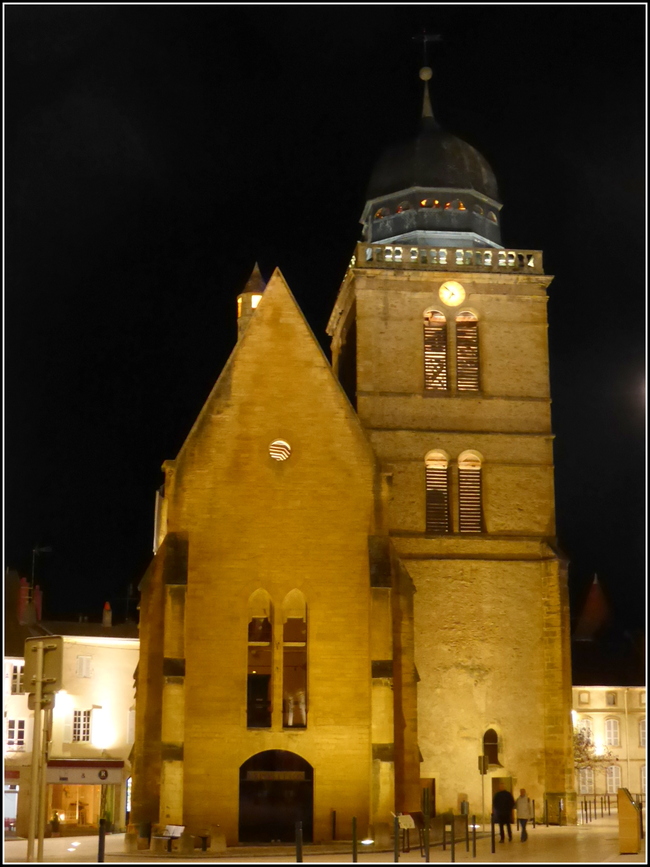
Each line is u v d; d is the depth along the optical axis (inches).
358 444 2132.1
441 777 2276.1
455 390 2477.9
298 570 2068.2
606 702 3988.7
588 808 2827.3
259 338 2161.7
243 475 2098.9
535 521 2431.1
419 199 2650.1
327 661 2036.2
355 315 2559.1
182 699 1951.3
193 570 2053.4
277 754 2009.1
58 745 2829.7
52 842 2150.6
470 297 2527.1
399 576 2134.6
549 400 2496.3
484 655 2341.3
